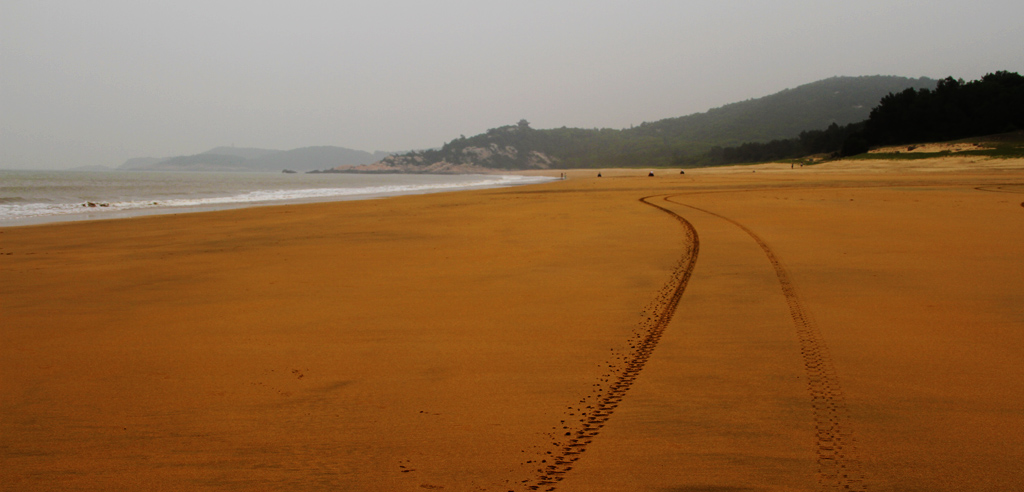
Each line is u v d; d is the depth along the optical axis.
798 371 4.83
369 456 3.57
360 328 6.28
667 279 8.48
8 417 4.14
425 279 8.86
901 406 4.14
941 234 12.59
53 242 13.76
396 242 13.02
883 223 14.66
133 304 7.46
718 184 40.62
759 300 7.17
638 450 3.59
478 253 11.23
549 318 6.56
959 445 3.60
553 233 13.95
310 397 4.45
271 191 48.31
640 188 36.66
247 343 5.80
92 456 3.60
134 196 38.75
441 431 3.88
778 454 3.52
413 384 4.70
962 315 6.38
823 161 108.50
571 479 3.29
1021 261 9.41
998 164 65.56
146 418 4.11
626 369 4.95
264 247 12.58
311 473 3.38
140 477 3.36
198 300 7.65
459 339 5.85
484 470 3.40
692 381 4.65
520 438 3.77
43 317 6.84
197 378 4.86
